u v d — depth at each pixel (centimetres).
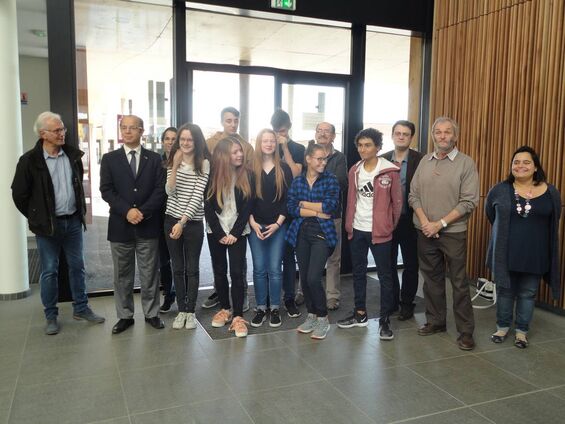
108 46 433
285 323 372
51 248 346
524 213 321
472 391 268
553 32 391
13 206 425
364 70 509
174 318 381
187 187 346
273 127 399
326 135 393
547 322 383
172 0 423
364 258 359
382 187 337
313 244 342
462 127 489
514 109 430
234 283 355
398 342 338
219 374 285
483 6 459
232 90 472
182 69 446
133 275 358
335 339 342
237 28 483
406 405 252
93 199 465
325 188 337
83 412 242
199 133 343
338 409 247
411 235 377
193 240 350
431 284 350
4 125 416
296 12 460
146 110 452
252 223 352
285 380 278
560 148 389
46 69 707
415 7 514
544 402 256
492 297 433
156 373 285
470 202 321
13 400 253
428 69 540
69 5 396
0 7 404
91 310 378
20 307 408
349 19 482
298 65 504
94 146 445
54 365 295
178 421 234
